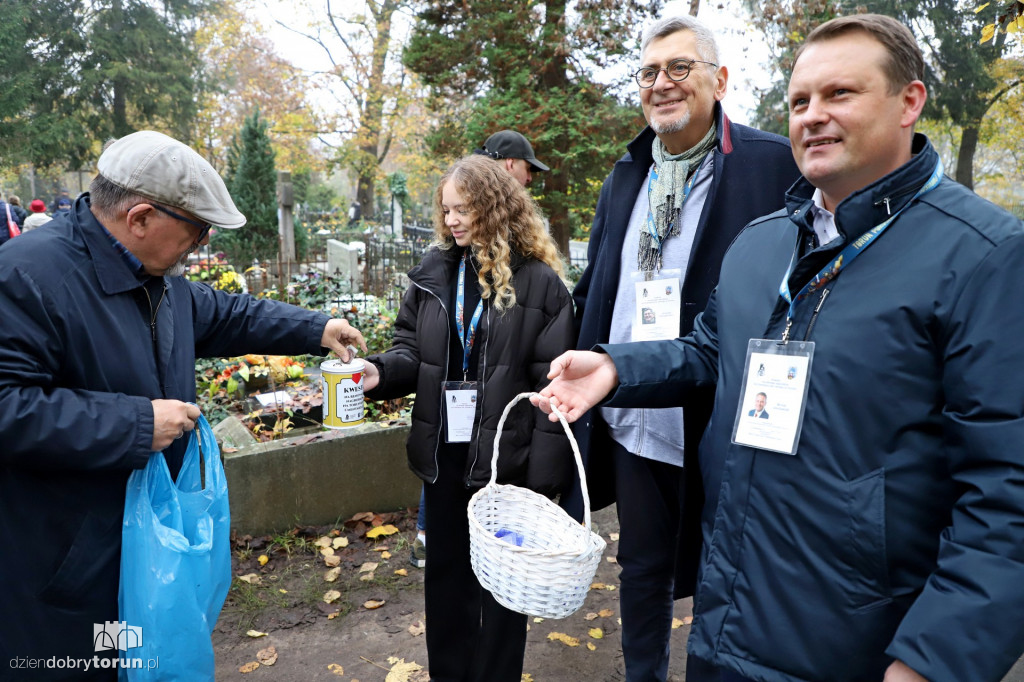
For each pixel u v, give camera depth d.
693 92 2.22
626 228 2.52
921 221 1.31
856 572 1.31
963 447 1.19
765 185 2.24
